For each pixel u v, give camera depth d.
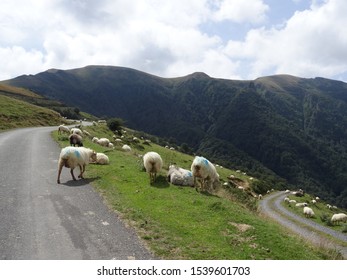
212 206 13.77
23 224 11.30
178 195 15.48
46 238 10.21
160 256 9.32
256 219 13.04
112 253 9.35
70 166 17.52
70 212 12.64
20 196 14.60
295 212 59.88
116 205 13.66
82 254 9.24
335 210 93.38
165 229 11.19
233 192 23.67
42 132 52.09
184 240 10.42
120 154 28.62
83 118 176.75
